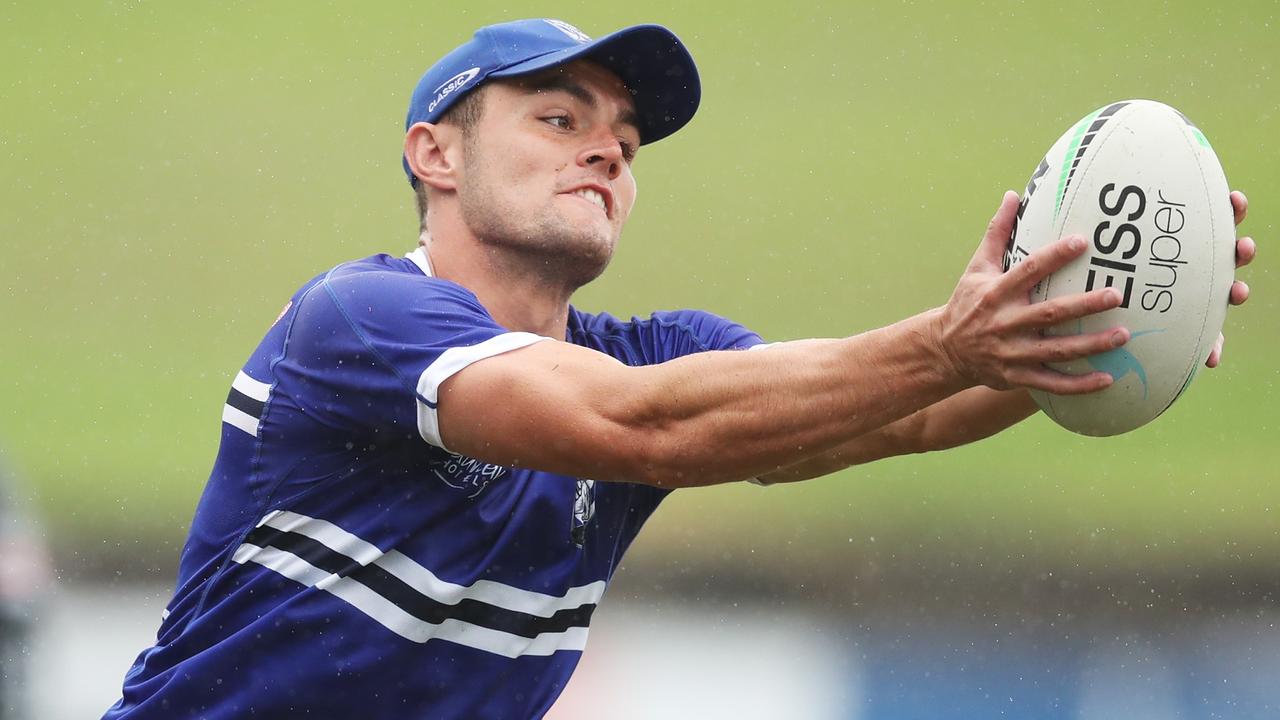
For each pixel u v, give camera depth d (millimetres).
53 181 41219
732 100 43562
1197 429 35562
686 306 40406
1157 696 22156
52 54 42969
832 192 41875
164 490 34750
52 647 22578
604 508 9680
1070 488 33281
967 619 27094
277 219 41188
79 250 40406
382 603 8719
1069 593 28750
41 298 39906
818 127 43062
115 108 42438
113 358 38875
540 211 9258
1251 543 31047
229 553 8867
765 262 40812
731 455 7355
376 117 42688
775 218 41562
